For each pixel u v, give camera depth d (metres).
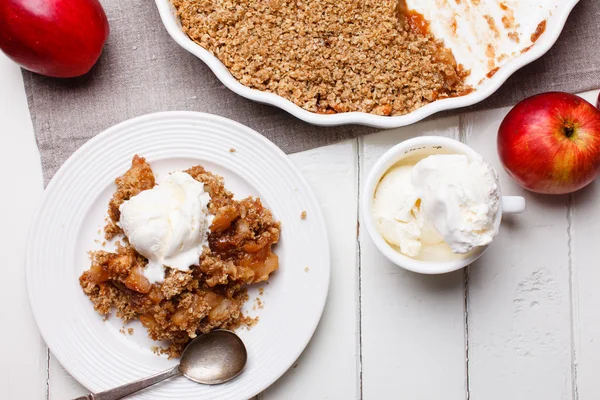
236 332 0.76
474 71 0.77
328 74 0.75
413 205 0.71
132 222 0.71
